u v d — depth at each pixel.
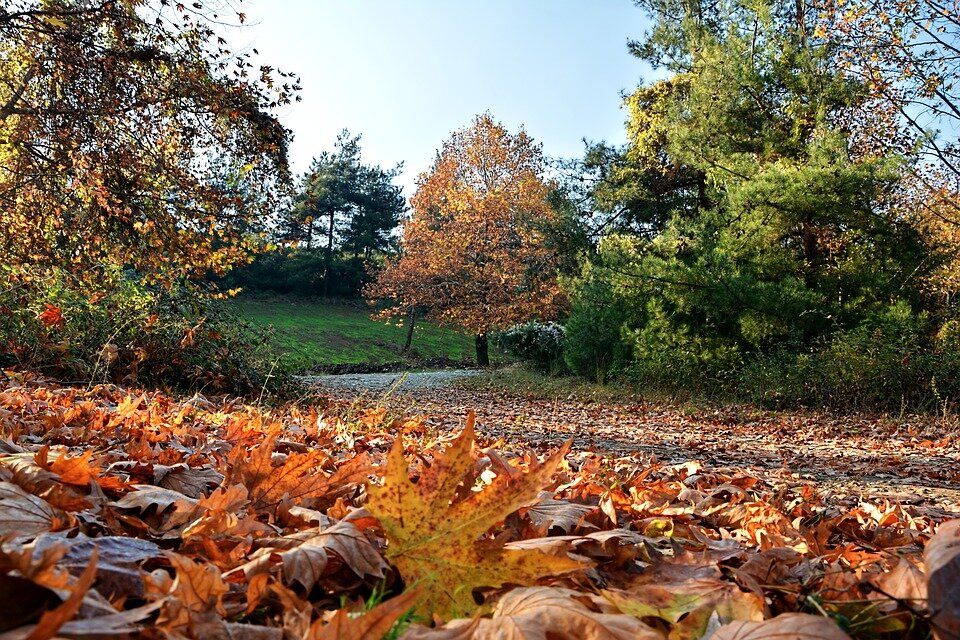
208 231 11.81
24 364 8.27
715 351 16.12
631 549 1.91
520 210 32.34
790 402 14.34
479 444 5.89
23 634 0.82
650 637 1.10
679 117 19.28
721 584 1.46
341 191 60.03
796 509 3.45
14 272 10.10
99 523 1.71
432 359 40.16
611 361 20.86
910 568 1.46
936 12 16.27
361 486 2.42
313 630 1.02
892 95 17.47
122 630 0.93
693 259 18.56
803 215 15.84
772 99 18.36
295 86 12.06
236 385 10.21
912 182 19.14
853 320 15.42
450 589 1.46
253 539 1.72
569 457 5.55
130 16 11.13
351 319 53.75
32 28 10.95
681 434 10.48
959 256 18.47
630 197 26.39
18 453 2.17
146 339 9.55
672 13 25.84
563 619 1.15
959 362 13.02
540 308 31.75
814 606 1.41
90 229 11.41
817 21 18.14
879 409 13.43
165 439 3.62
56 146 11.26
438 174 37.38
